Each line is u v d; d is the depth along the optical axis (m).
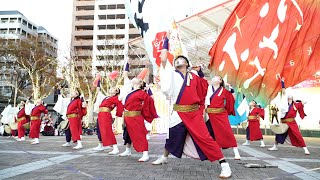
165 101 17.47
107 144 6.70
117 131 17.39
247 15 9.20
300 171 4.68
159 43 8.11
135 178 3.89
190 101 4.16
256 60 9.07
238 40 9.41
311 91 17.50
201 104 4.34
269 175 4.28
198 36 19.92
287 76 8.61
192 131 4.08
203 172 4.46
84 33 55.53
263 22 8.92
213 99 5.98
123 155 6.37
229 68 9.55
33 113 9.67
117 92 7.01
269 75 8.84
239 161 5.91
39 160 5.55
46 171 4.37
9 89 38.25
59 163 5.19
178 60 4.38
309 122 17.73
